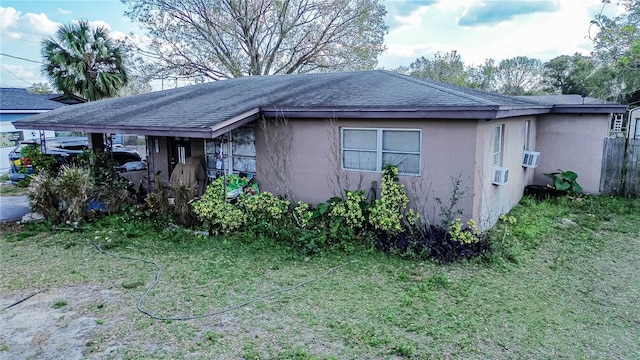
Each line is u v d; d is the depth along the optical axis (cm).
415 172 707
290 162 828
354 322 437
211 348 386
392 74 1023
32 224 830
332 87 920
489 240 655
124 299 496
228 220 746
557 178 1043
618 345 406
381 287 527
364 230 715
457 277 558
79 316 453
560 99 1955
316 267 600
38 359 370
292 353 377
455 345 396
